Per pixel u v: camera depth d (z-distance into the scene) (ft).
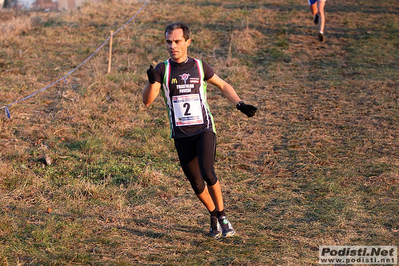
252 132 57.67
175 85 31.09
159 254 30.45
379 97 68.95
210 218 34.32
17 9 136.98
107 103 66.64
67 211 37.32
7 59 83.92
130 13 115.03
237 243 32.17
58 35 99.35
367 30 104.37
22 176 43.42
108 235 33.12
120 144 53.83
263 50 92.12
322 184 42.39
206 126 31.53
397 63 85.87
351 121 60.13
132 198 40.45
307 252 30.30
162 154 51.21
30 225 34.01
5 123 57.88
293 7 121.39
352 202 38.34
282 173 46.09
